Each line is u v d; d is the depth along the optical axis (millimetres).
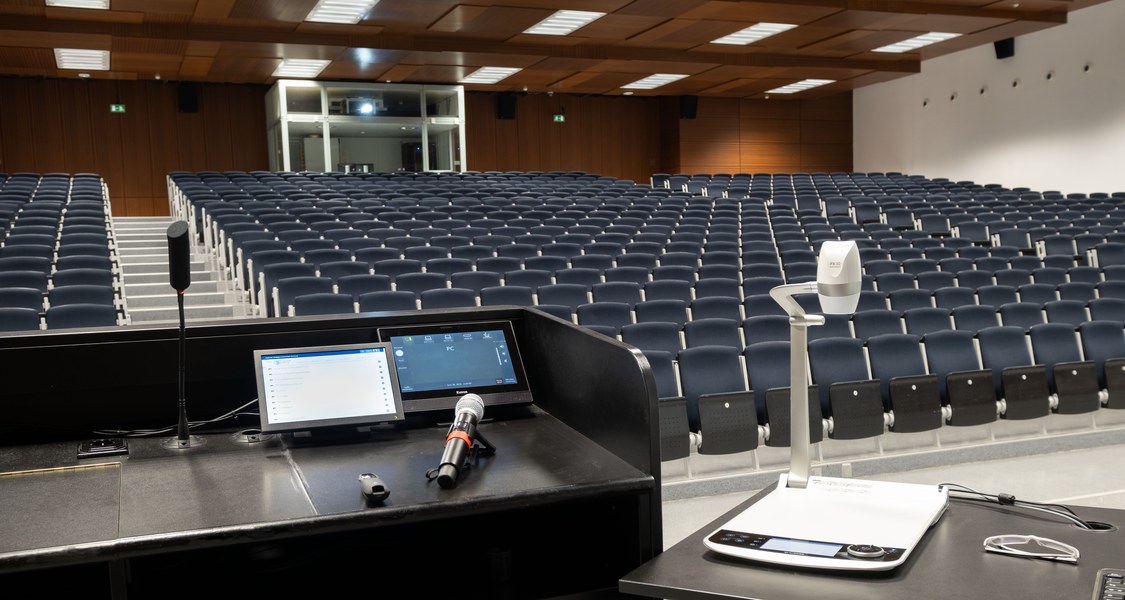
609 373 1455
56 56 10164
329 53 10266
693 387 3951
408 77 12242
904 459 4137
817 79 13117
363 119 12531
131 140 12508
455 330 1748
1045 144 11734
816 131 15578
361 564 1661
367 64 11078
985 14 9992
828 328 4684
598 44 10984
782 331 4621
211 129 12883
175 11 8594
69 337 1557
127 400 1598
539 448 1488
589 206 9070
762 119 15281
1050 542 1173
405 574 1645
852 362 4250
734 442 3795
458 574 1633
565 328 1623
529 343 1812
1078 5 10117
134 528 1125
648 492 1343
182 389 1528
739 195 11492
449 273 5770
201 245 8023
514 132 14539
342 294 4637
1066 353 4699
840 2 9227
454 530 1682
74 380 1563
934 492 1351
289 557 1635
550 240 6895
